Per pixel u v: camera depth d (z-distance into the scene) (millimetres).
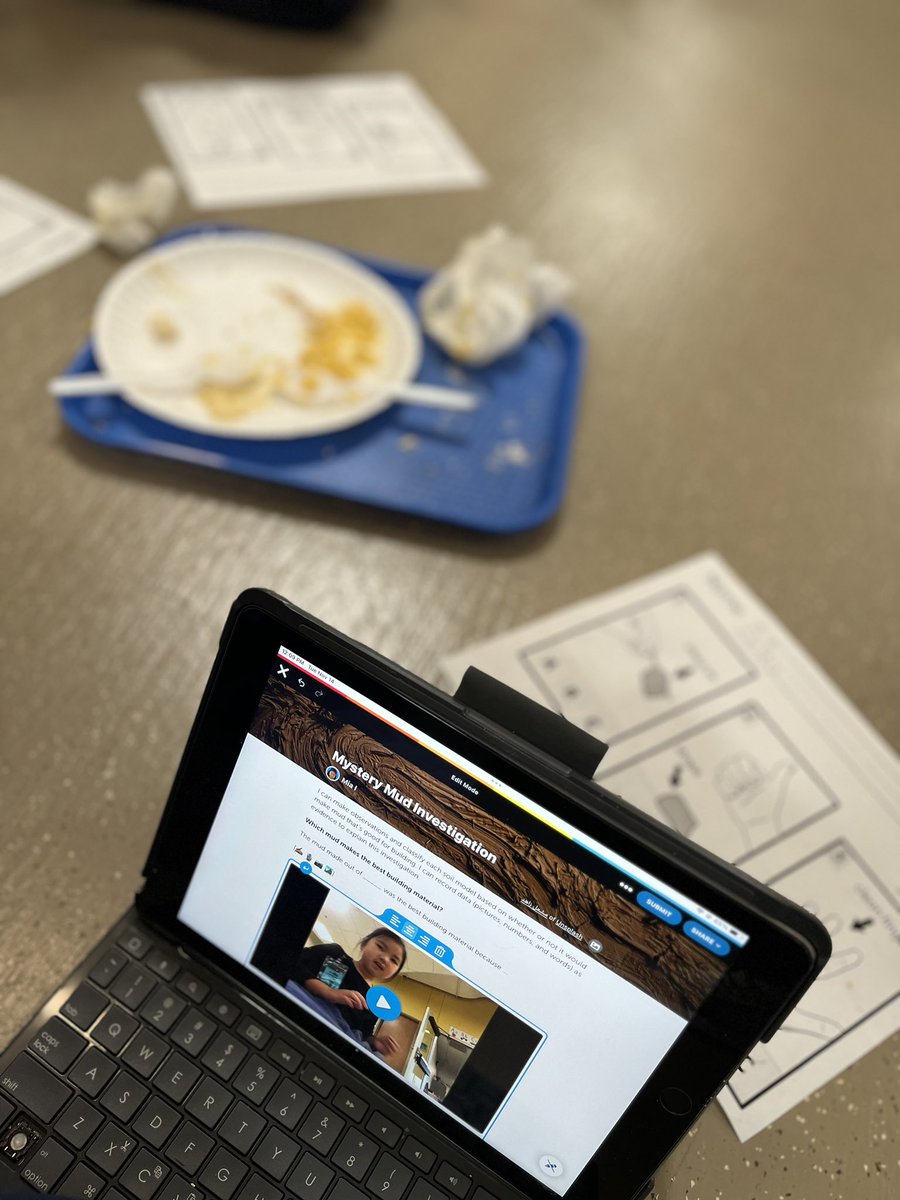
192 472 639
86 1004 394
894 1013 461
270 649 333
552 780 308
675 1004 318
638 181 971
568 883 318
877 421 792
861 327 874
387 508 635
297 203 854
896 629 647
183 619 563
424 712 317
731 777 542
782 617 638
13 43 943
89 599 562
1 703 507
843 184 1032
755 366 814
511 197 916
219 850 375
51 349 692
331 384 690
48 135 860
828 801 541
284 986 390
